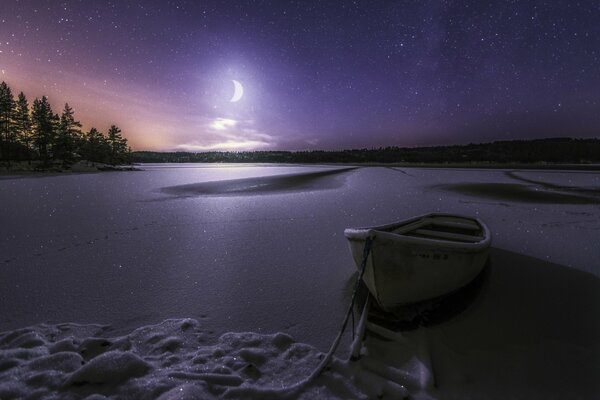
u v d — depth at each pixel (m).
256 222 12.09
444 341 4.37
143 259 7.87
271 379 3.55
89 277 6.71
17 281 6.48
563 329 4.75
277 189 22.67
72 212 14.33
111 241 9.54
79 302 5.56
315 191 21.47
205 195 19.97
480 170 41.22
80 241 9.54
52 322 4.88
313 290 6.04
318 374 3.56
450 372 3.77
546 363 3.96
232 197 18.97
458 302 5.36
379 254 4.56
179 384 3.29
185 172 44.97
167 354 3.94
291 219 12.61
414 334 4.46
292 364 3.81
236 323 4.87
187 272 7.00
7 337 4.30
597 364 3.94
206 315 5.11
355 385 3.46
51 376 3.38
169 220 12.54
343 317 5.05
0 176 36.16
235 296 5.81
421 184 25.45
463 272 5.09
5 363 3.57
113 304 5.48
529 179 29.14
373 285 4.71
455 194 19.92
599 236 9.92
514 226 11.45
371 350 4.07
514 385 3.57
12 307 5.37
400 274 4.66
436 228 8.07
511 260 7.65
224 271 7.05
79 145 61.03
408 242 4.59
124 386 3.26
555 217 13.12
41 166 48.28
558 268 7.14
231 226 11.45
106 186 25.80
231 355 3.94
